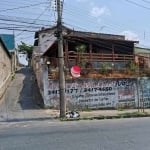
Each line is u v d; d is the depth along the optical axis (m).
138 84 32.16
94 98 30.03
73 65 31.42
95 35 39.81
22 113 26.58
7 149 12.64
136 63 35.22
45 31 47.50
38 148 12.66
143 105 31.03
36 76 42.16
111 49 38.25
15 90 37.28
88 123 21.12
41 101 31.08
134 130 17.22
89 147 12.60
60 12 24.92
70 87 29.33
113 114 26.28
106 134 15.89
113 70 31.91
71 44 36.03
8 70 46.91
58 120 23.56
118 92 31.05
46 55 35.75
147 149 12.20
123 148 12.38
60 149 12.32
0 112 26.97
